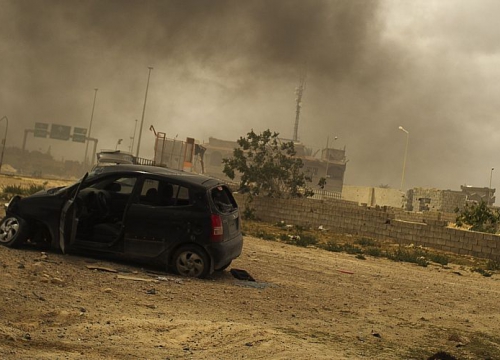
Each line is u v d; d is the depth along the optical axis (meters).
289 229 26.31
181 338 5.88
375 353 6.09
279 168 37.03
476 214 30.14
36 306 6.34
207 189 9.62
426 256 20.00
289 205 29.86
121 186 10.04
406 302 9.72
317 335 6.64
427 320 8.34
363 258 16.77
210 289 8.66
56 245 9.59
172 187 9.62
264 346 5.82
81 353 5.00
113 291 7.62
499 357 6.59
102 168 10.01
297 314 7.76
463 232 23.80
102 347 5.25
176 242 9.41
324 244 19.81
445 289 11.91
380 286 11.24
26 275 7.70
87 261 9.40
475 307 9.99
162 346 5.53
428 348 6.62
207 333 6.14
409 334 7.28
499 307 10.27
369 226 26.97
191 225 9.40
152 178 9.65
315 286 10.25
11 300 6.38
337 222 28.12
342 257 16.52
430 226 24.83
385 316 8.33
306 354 5.66
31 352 4.83
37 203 9.69
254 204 31.08
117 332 5.82
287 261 13.43
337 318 7.82
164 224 9.43
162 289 8.20
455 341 7.12
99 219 9.77
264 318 7.29
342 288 10.39
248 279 10.03
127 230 9.48
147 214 9.48
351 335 6.84
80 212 9.58
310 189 41.72
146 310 6.90
